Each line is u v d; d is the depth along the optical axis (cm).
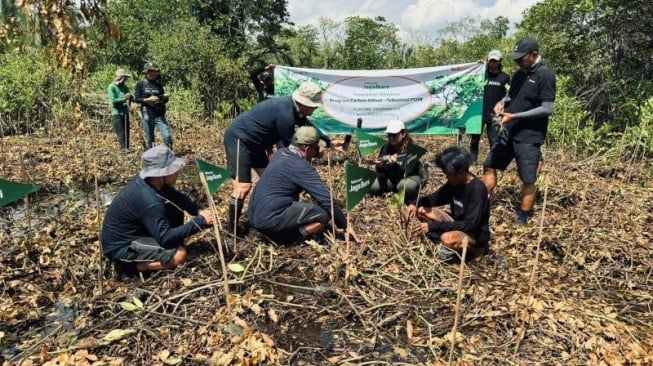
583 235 506
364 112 860
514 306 362
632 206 605
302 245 473
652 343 331
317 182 454
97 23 560
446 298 384
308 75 854
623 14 1015
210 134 1170
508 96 550
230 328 338
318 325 354
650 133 768
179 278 407
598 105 1063
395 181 621
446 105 840
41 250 457
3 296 385
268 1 2108
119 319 351
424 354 320
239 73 1695
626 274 436
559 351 321
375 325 347
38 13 521
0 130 1070
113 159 866
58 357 300
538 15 1170
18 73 1170
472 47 2934
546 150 902
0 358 313
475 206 425
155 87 912
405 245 462
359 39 2958
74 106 670
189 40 1653
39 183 719
